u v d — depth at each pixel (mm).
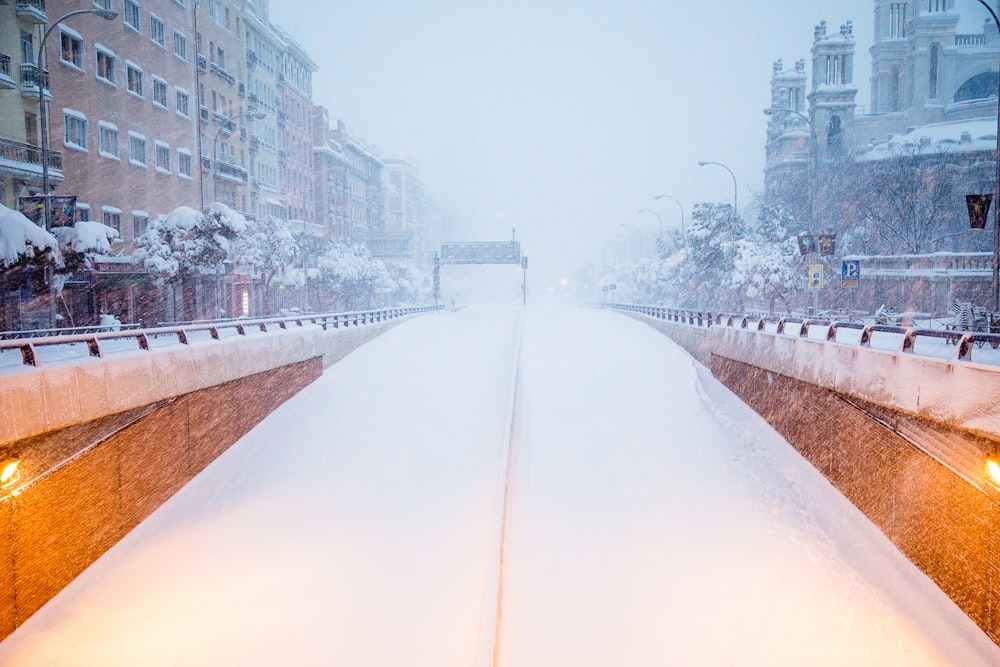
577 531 13336
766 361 20547
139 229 44500
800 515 14047
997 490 9188
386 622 10000
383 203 124062
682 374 29625
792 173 90750
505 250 106500
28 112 35000
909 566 11547
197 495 15117
